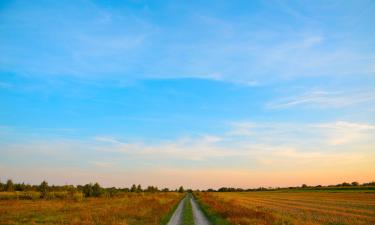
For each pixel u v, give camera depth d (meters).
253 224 25.33
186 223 28.06
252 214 32.53
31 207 42.09
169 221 29.86
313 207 48.16
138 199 69.25
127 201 60.28
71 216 30.80
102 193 78.44
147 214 34.59
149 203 53.31
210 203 55.12
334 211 40.44
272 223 26.09
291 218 30.73
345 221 29.09
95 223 25.81
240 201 69.94
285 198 86.19
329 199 71.81
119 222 26.45
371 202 58.81
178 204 60.69
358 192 106.69
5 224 25.20
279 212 38.53
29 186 87.62
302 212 39.09
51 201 56.91
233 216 31.19
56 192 68.12
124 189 121.06
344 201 63.00
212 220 30.72
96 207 43.28
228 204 51.78
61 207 42.53
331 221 29.20
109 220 27.66
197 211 42.41
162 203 56.62
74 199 61.88
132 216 32.25
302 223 26.86
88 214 31.36
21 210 37.62
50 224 25.23
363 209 43.12
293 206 51.28
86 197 75.50
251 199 83.06
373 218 32.00
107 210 37.53
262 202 65.94
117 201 60.06
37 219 28.72
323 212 38.88
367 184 158.00
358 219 31.12
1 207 41.56
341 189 136.00
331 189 143.50
